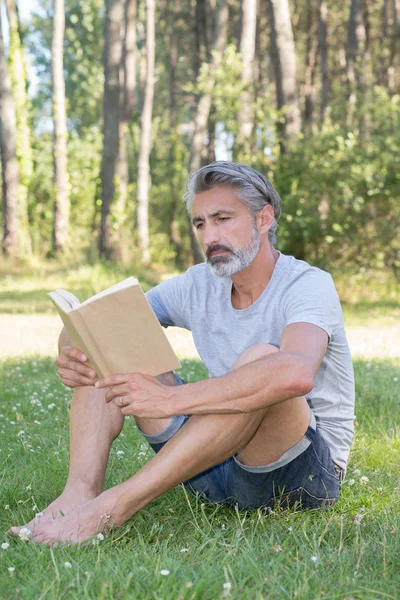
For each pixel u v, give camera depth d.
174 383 2.72
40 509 2.81
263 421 2.47
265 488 2.66
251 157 15.04
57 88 21.25
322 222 14.29
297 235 14.44
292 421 2.45
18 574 2.15
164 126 27.97
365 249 14.52
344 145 14.12
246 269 2.66
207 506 2.86
